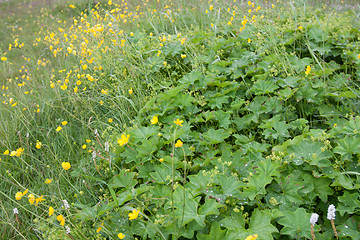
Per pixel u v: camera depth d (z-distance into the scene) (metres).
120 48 3.92
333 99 3.05
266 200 2.03
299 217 1.82
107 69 3.94
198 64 3.56
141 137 2.62
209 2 5.43
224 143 2.62
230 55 3.82
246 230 1.78
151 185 2.30
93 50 3.96
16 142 3.19
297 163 2.19
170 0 5.88
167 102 3.00
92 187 2.53
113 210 2.15
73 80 3.95
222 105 3.20
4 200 2.61
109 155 2.62
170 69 3.93
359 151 2.12
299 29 3.99
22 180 2.84
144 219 2.05
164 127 2.79
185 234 1.79
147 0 5.82
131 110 3.36
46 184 2.57
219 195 1.96
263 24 4.32
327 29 3.60
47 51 5.56
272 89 2.92
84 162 2.73
